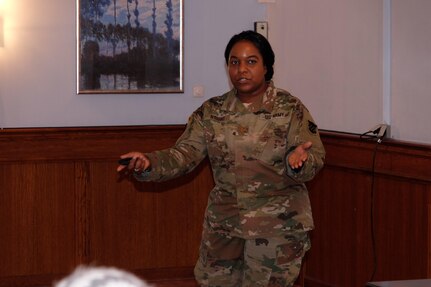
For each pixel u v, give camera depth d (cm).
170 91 690
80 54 667
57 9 661
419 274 527
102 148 663
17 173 650
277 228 373
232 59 384
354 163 583
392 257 552
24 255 657
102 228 671
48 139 651
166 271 689
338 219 610
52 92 666
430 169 512
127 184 673
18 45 657
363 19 601
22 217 654
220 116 384
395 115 575
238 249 383
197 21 692
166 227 685
